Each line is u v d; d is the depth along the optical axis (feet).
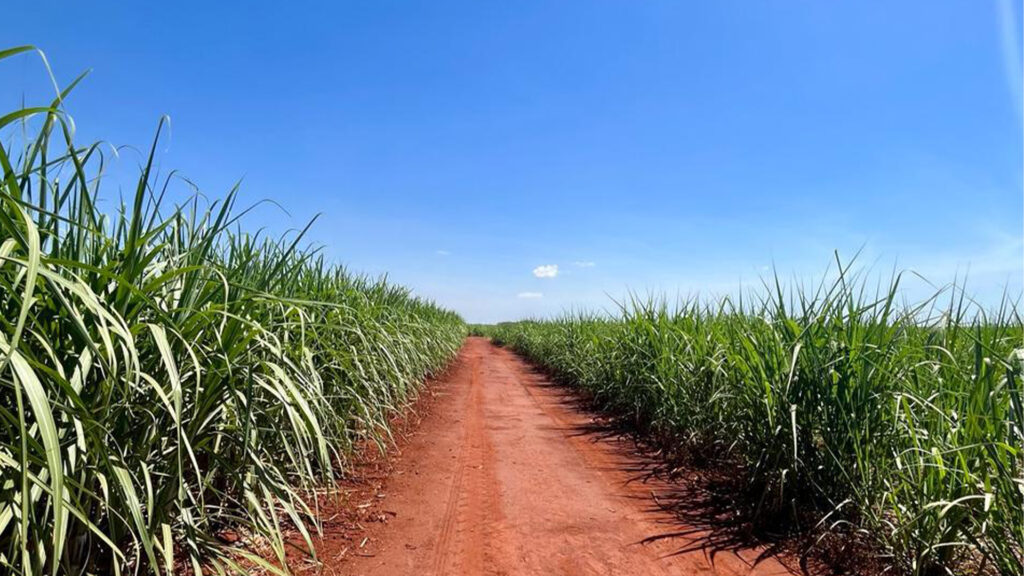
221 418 8.70
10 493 5.62
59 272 6.16
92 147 7.05
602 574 10.65
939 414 10.34
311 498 13.51
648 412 23.49
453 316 74.84
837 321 12.53
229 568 9.47
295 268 12.75
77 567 6.73
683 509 14.14
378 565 10.73
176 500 7.64
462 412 27.96
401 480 16.19
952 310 11.18
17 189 5.57
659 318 24.00
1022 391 8.86
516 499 14.92
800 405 12.50
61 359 6.43
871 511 10.99
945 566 9.46
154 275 7.84
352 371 15.66
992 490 8.72
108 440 6.88
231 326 8.17
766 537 12.25
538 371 50.85
